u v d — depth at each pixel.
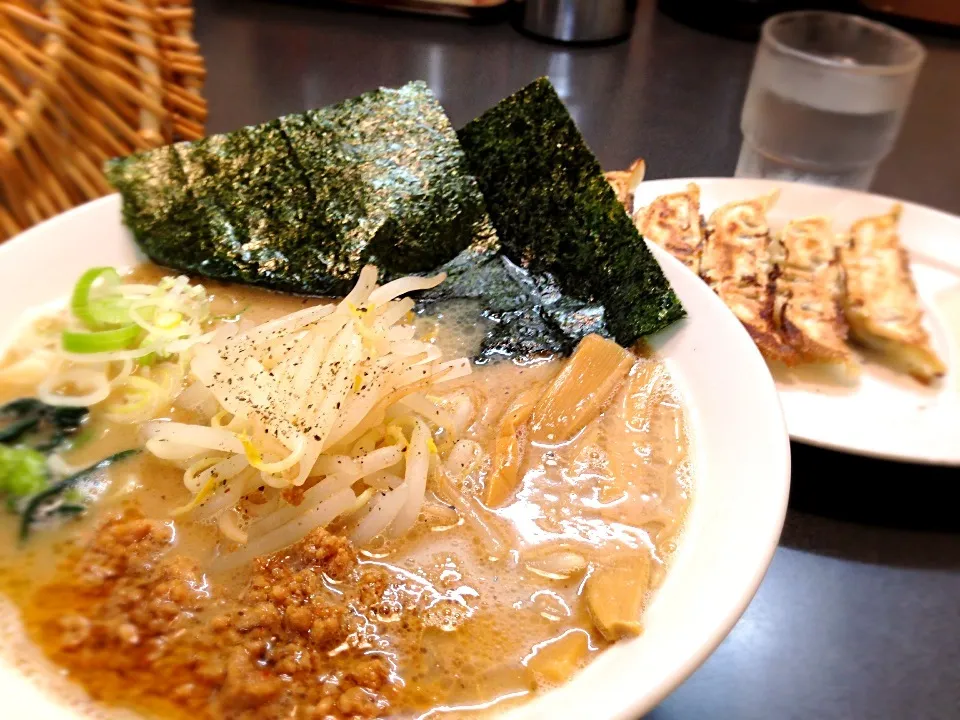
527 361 0.23
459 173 0.26
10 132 0.24
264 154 0.26
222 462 0.18
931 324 0.30
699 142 0.39
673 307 0.22
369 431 0.19
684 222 0.31
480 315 0.24
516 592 0.17
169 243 0.24
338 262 0.25
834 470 0.25
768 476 0.18
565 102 0.40
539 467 0.20
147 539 0.17
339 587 0.17
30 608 0.16
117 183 0.24
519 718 0.14
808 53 0.39
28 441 0.19
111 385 0.20
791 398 0.27
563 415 0.21
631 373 0.22
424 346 0.21
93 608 0.16
